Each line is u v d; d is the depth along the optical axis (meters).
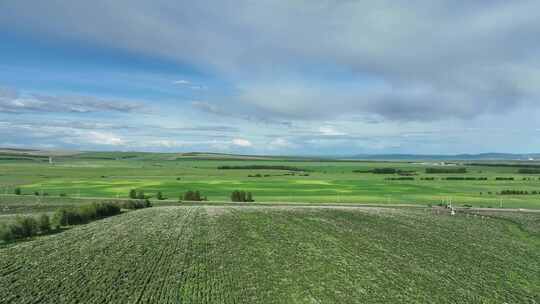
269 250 51.25
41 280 37.16
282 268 43.28
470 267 46.25
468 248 55.97
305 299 34.25
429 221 77.88
